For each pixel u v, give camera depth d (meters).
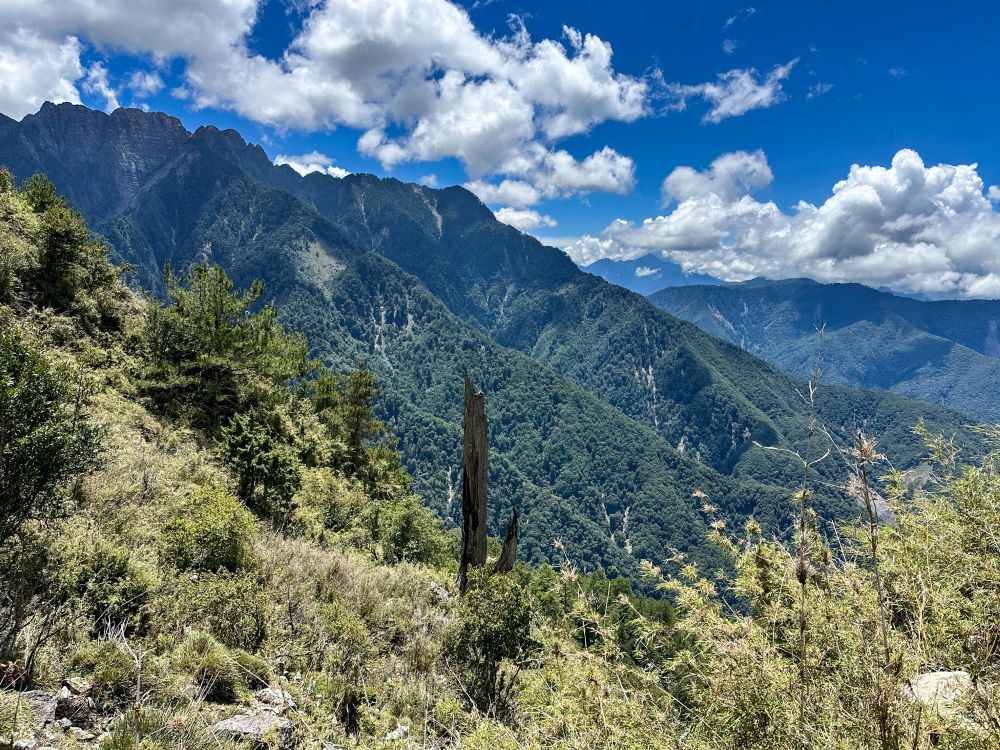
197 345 20.61
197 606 5.66
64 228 18.11
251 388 22.41
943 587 2.21
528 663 5.54
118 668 3.87
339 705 4.99
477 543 10.92
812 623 2.11
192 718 3.43
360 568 10.12
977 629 2.00
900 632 2.00
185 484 10.45
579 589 2.59
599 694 2.29
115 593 4.86
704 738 2.15
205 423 18.34
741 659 2.07
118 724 3.11
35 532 4.68
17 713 3.02
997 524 2.39
